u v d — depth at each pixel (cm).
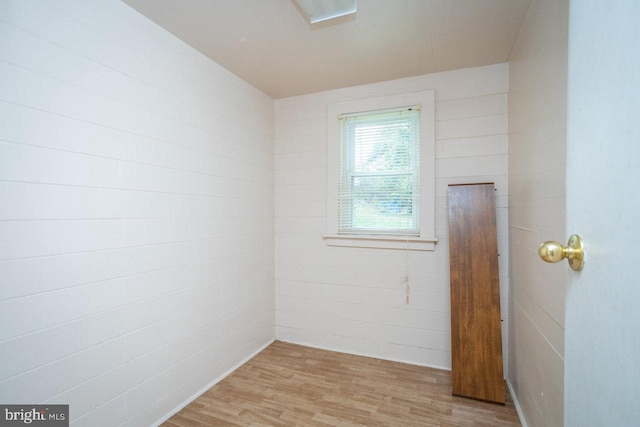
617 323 49
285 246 302
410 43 208
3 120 119
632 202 46
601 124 56
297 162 299
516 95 205
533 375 164
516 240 205
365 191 276
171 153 194
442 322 250
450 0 166
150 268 179
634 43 45
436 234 252
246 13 176
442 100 250
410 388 218
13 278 122
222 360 235
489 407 197
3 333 119
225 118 241
